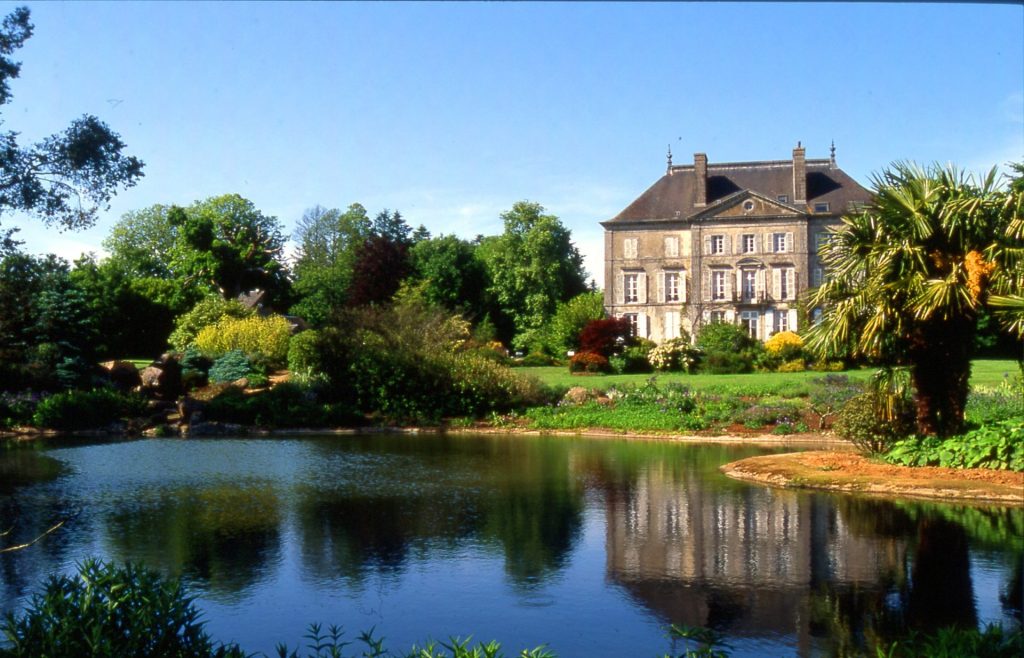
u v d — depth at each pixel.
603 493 13.55
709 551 9.61
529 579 8.52
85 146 13.93
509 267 72.00
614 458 18.05
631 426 23.53
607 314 67.88
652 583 8.35
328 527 10.99
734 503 12.53
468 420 25.53
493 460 17.78
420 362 26.77
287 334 36.69
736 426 22.86
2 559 9.30
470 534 10.55
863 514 11.50
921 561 8.98
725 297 66.19
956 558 9.06
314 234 93.88
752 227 65.88
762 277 65.69
